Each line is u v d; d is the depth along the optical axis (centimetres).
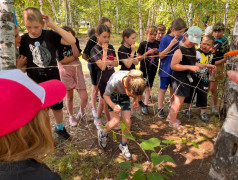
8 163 61
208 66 268
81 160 230
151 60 336
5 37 150
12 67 158
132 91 178
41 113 66
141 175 153
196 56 291
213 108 340
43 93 67
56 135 271
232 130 86
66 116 329
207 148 252
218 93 343
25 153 63
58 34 225
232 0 407
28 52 212
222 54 318
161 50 314
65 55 261
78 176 208
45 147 68
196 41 238
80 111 316
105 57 244
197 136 278
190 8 500
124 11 1225
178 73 269
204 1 409
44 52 213
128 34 273
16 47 207
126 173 161
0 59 154
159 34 351
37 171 65
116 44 1073
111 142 263
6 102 56
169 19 696
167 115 338
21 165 63
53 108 238
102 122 312
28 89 61
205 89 299
